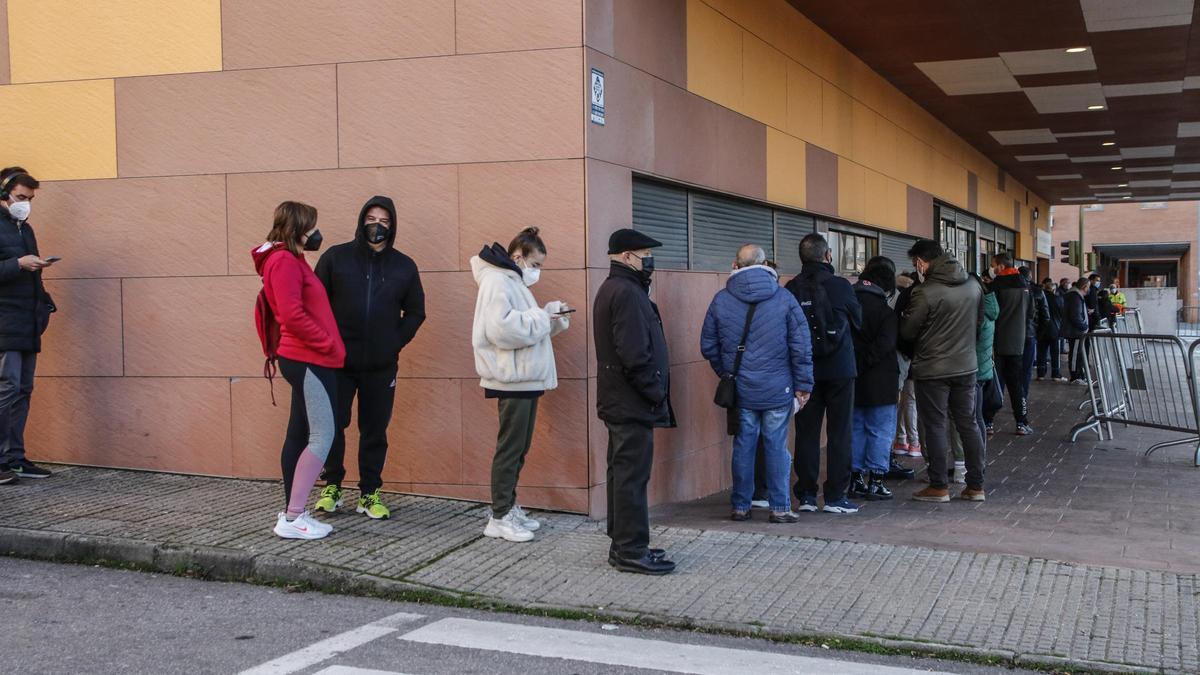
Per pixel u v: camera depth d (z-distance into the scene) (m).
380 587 5.25
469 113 6.77
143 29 7.31
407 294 6.41
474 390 6.83
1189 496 8.21
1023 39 12.11
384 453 6.46
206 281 7.27
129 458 7.46
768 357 6.86
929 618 4.83
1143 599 5.12
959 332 7.87
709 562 5.76
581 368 6.64
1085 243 58.00
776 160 10.12
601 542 6.09
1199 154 22.22
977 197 21.30
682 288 8.11
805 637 4.64
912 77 14.02
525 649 4.49
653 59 7.55
